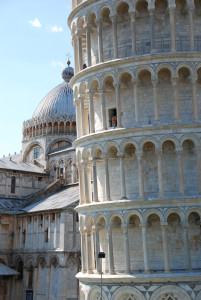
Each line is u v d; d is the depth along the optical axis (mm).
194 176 45625
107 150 47375
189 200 43969
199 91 47281
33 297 79312
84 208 48875
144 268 44094
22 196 97000
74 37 53719
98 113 50750
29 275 82938
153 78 46125
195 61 46406
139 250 45500
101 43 49406
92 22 51656
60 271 74625
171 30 46938
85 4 51062
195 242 44719
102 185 49188
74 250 76375
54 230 78750
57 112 104938
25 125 108625
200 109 46812
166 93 47031
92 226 48250
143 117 47188
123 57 48406
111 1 48969
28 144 106750
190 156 46000
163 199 43969
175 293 42688
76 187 91188
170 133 45219
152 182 46094
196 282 42688
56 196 89688
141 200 44438
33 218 84875
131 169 47031
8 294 85375
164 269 43812
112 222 46406
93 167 48625
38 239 82250
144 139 45562
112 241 46844
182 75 47312
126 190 46938
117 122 47094
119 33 49625
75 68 53781
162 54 46031
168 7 47312
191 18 47344
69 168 96562
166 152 46156
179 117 46156
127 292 44094
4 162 99812
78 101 52531
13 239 89188
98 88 48906
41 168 102750
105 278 45062
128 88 48250
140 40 48500
